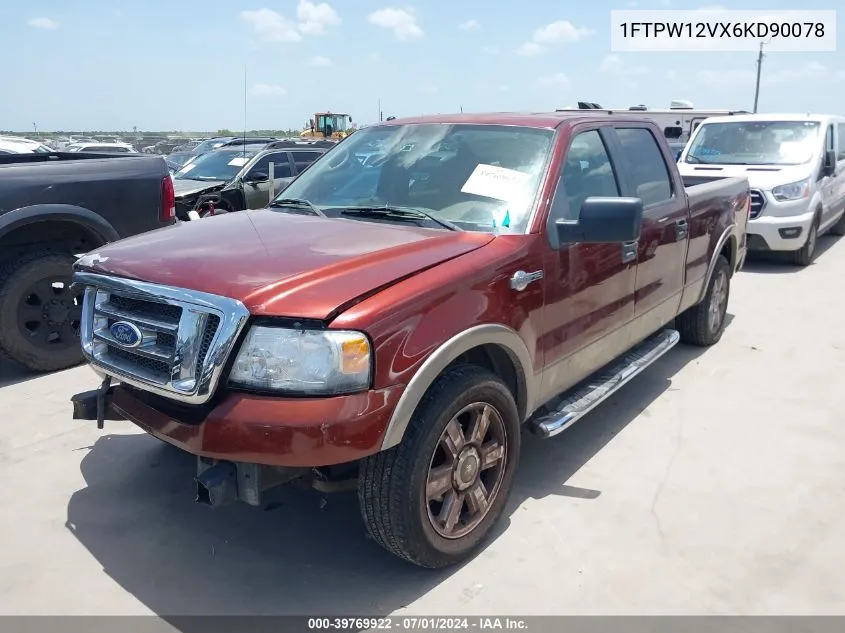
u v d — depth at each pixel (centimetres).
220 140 2112
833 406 497
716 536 342
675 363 586
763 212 946
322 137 2883
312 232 345
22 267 535
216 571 319
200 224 380
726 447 435
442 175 387
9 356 539
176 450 432
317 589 306
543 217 355
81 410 330
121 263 316
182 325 277
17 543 337
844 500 374
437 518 307
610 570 317
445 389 296
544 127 394
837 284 874
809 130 1034
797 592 303
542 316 353
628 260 427
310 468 294
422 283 291
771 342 641
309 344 263
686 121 1616
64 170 558
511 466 342
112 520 358
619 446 437
